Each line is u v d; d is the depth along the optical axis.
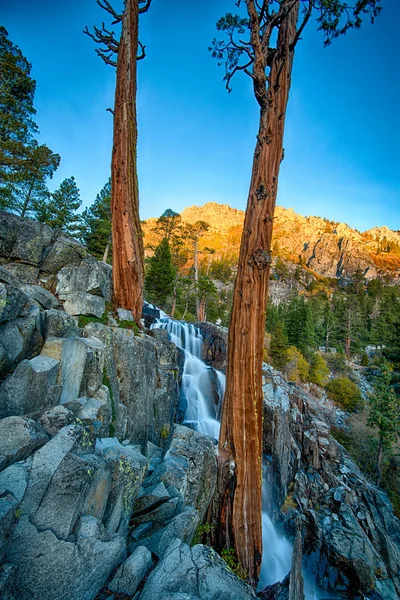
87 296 6.21
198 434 6.74
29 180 21.39
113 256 8.17
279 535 11.57
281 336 32.44
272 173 7.16
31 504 2.76
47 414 3.66
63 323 4.89
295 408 16.52
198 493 5.79
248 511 6.23
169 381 8.19
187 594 2.88
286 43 7.11
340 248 141.00
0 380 3.71
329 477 14.47
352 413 27.91
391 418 20.25
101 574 2.98
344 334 50.69
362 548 11.23
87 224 28.06
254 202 7.14
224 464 6.47
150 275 31.88
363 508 13.48
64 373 4.45
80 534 2.91
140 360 6.58
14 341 3.88
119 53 8.48
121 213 8.12
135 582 3.03
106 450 4.07
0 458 2.83
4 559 2.47
